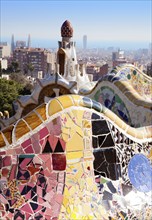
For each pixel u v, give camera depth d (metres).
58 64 13.95
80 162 6.65
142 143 7.81
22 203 6.05
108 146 7.12
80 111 6.73
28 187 6.12
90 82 13.76
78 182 6.57
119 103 10.42
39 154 6.24
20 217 6.00
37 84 13.26
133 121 9.92
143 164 7.71
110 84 10.73
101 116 7.04
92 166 6.83
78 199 6.52
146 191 7.54
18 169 6.09
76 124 6.66
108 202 6.89
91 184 6.76
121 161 7.32
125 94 10.20
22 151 6.13
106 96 10.97
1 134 6.11
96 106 6.96
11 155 6.06
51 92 13.06
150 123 9.33
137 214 7.22
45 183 6.24
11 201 5.99
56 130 6.41
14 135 6.13
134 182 7.43
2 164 6.00
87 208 6.58
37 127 6.27
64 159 6.44
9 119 13.98
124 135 7.46
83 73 14.41
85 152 6.73
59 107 6.50
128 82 10.64
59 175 6.37
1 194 5.96
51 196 6.25
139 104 9.75
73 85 12.60
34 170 6.18
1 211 5.91
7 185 6.00
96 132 6.94
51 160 6.32
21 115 13.76
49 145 6.34
